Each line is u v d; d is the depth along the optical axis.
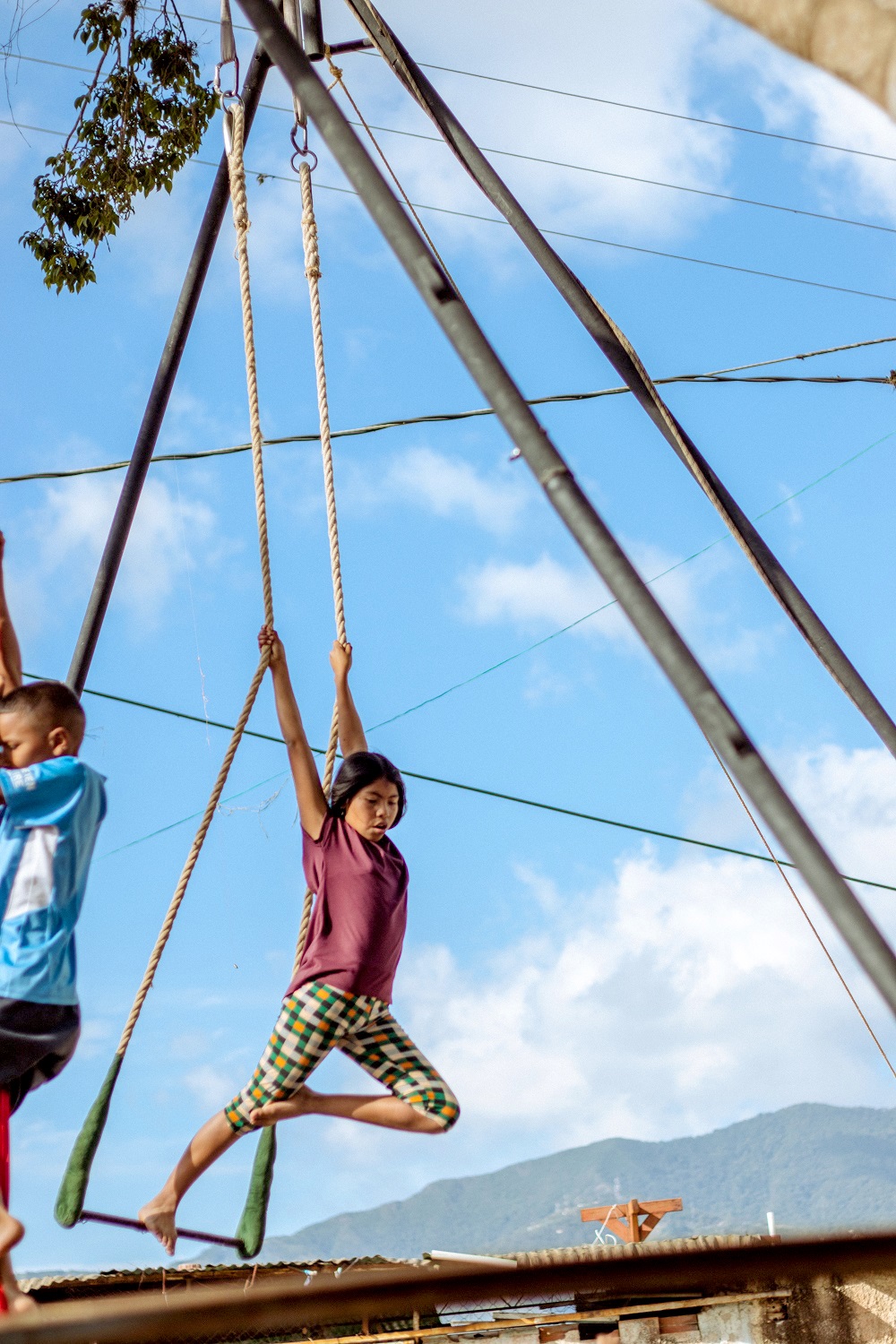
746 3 3.39
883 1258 3.35
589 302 8.52
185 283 9.15
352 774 6.04
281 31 5.34
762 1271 3.33
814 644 8.27
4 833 4.80
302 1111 5.54
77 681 9.07
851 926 3.94
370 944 5.69
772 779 4.18
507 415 4.70
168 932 6.25
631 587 4.45
